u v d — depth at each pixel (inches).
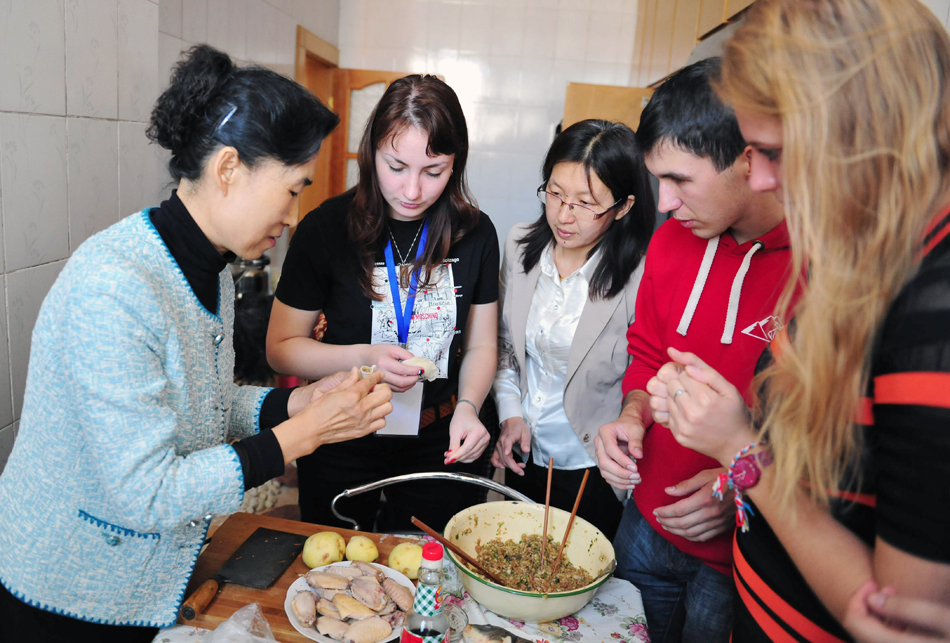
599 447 52.8
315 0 179.3
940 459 20.8
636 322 60.4
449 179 61.4
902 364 22.1
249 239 39.0
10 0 53.7
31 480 37.4
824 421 25.8
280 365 64.6
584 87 169.8
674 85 42.4
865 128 22.5
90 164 66.6
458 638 40.1
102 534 37.6
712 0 122.7
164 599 40.8
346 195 64.0
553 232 68.9
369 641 38.4
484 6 199.3
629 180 60.9
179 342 37.4
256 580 44.0
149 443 34.5
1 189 54.4
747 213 45.4
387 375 57.6
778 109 24.0
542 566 47.6
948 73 22.3
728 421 30.5
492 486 53.7
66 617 38.9
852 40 22.5
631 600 46.5
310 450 40.9
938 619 21.5
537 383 72.9
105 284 33.6
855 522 27.0
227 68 36.6
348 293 63.6
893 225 22.6
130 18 72.1
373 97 205.0
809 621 30.3
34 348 36.5
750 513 33.1
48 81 59.1
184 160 37.0
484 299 69.0
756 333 47.5
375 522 75.9
